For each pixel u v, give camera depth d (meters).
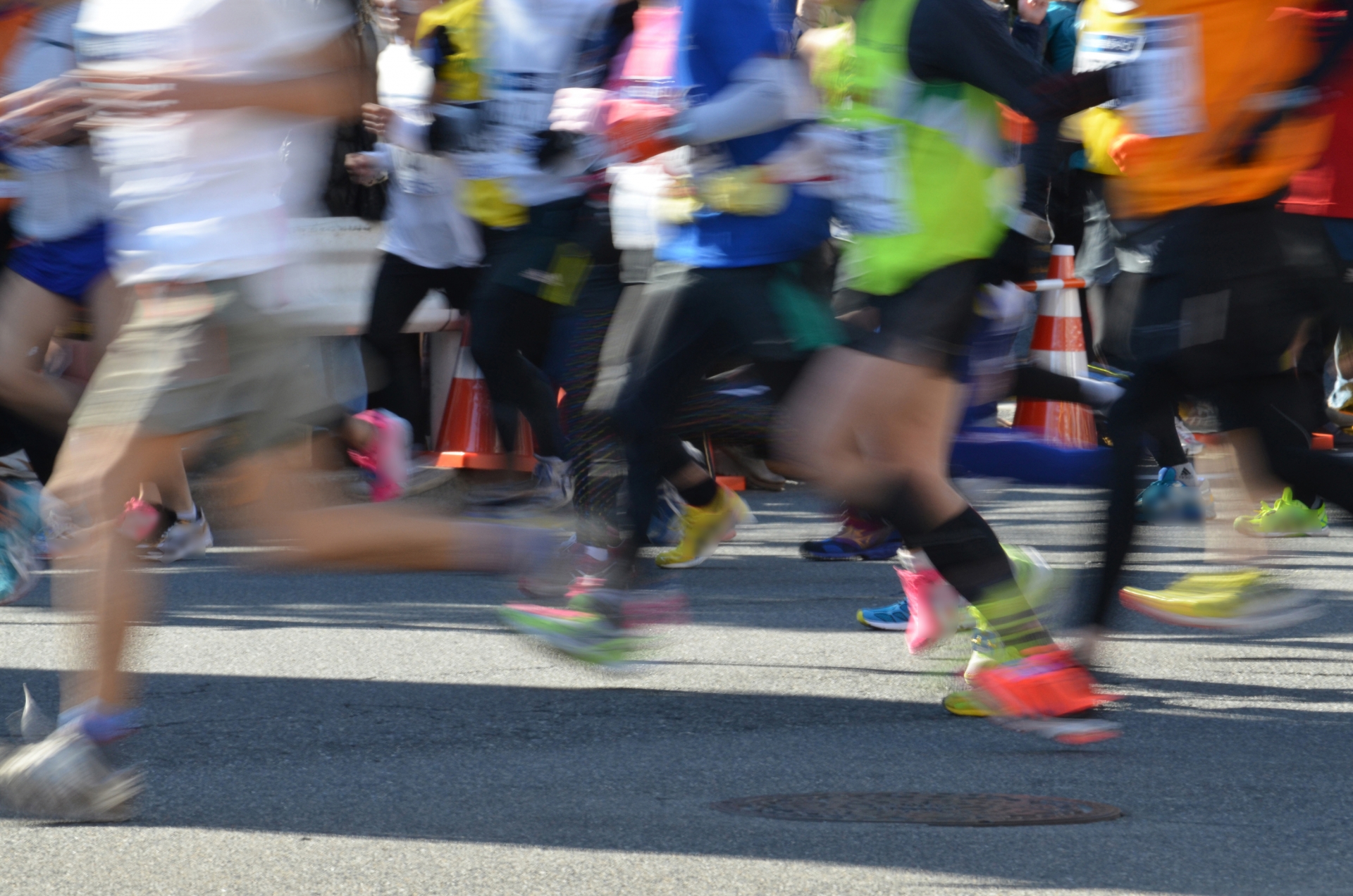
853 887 12.01
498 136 24.41
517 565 13.93
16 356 20.62
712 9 16.62
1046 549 27.50
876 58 15.24
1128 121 15.82
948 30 14.77
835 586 25.12
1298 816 13.72
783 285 17.28
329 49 12.97
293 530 13.71
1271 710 17.50
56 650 20.34
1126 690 18.34
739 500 26.30
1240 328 15.74
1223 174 15.58
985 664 17.19
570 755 15.77
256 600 23.83
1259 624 20.70
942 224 15.05
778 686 18.66
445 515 13.91
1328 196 17.59
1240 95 15.35
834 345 16.47
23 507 23.64
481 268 29.34
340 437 15.28
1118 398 16.98
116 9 12.80
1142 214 16.16
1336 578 25.97
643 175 22.11
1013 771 15.15
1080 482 25.05
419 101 25.25
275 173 13.19
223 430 13.27
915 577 19.23
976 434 24.67
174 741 16.22
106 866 12.44
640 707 17.69
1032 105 14.91
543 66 23.86
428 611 23.00
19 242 20.70
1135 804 14.10
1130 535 16.64
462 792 14.51
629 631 18.22
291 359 13.28
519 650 20.55
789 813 13.85
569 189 24.42
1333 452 16.98
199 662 19.88
